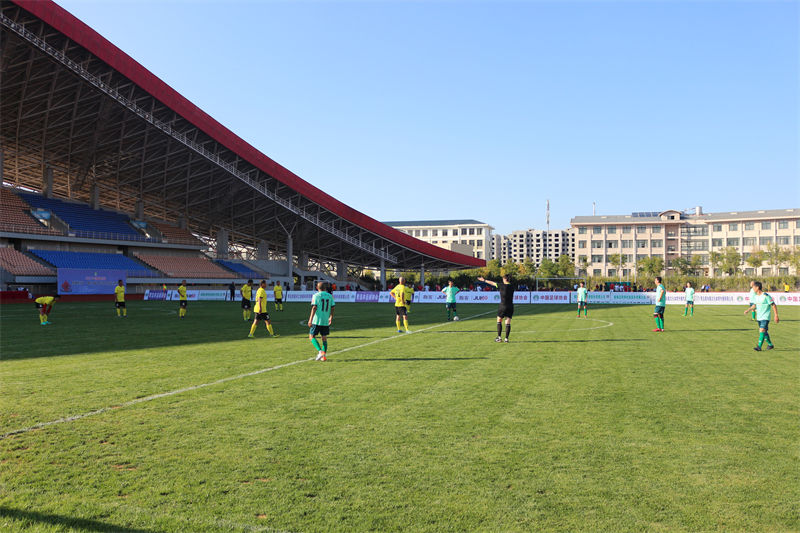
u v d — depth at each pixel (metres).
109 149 55.44
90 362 11.80
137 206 67.31
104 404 7.67
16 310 33.81
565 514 4.05
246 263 73.69
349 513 4.08
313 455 5.42
